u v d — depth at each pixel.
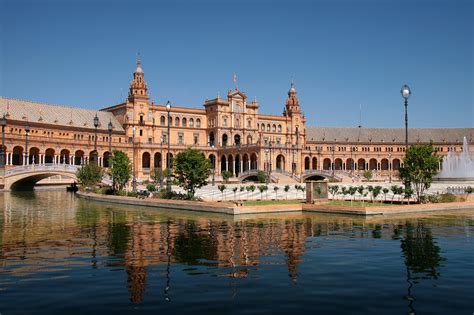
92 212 43.50
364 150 175.50
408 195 46.72
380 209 39.28
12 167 86.12
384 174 165.38
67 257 21.06
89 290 15.63
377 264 19.50
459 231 29.27
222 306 13.91
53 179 105.69
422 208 41.81
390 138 179.50
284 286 16.06
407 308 13.72
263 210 41.22
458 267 18.91
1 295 15.12
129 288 15.88
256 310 13.55
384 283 16.41
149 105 137.00
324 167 173.50
